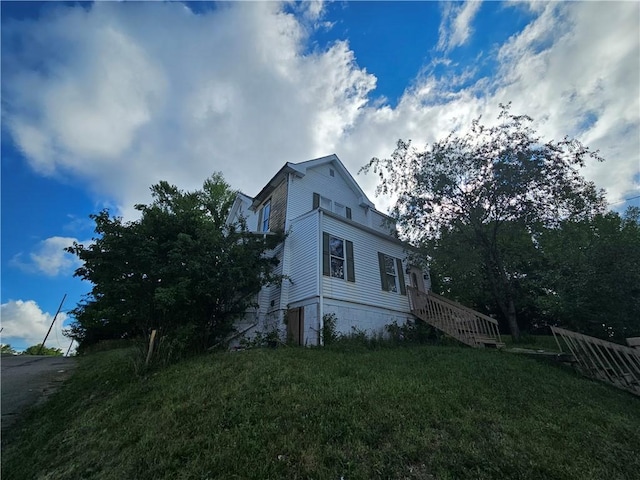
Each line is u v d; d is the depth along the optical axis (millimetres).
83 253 7477
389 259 14555
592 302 10164
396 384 5492
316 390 5043
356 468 3146
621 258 9875
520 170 11695
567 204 11492
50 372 9422
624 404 5848
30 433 4918
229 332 9961
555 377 7008
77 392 6836
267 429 3881
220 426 4094
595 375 7641
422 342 12391
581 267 10602
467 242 13398
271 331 11594
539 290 16016
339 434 3734
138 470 3406
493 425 4180
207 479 3084
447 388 5562
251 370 6102
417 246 14375
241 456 3369
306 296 11320
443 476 3051
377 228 18125
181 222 9219
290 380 5531
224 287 9250
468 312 11609
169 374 6711
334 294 11281
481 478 3055
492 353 8992
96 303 8844
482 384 5973
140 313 8109
